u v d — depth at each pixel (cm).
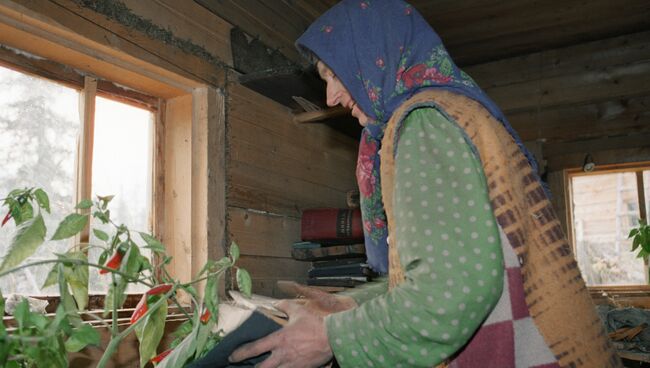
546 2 285
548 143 341
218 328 95
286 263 226
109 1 153
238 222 199
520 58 350
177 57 176
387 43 100
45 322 67
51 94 155
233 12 210
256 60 219
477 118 88
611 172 334
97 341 72
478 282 75
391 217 92
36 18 134
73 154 159
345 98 114
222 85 197
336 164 275
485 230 78
